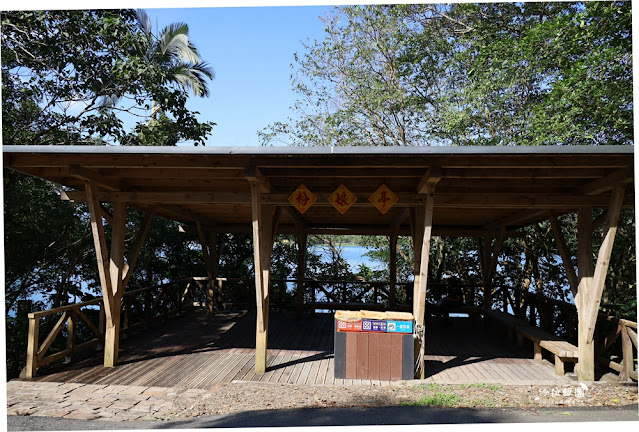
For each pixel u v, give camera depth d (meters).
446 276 15.04
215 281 11.64
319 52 14.05
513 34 11.74
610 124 8.88
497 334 9.12
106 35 8.70
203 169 5.90
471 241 14.41
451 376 5.99
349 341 5.88
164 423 4.05
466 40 12.16
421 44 13.31
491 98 11.21
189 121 10.30
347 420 4.06
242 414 4.27
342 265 15.91
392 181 6.34
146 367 6.32
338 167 5.48
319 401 4.72
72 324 6.54
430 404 4.58
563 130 8.79
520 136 10.98
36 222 9.62
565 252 6.46
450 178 6.13
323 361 6.74
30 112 9.23
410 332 5.81
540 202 6.02
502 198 6.11
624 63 8.38
